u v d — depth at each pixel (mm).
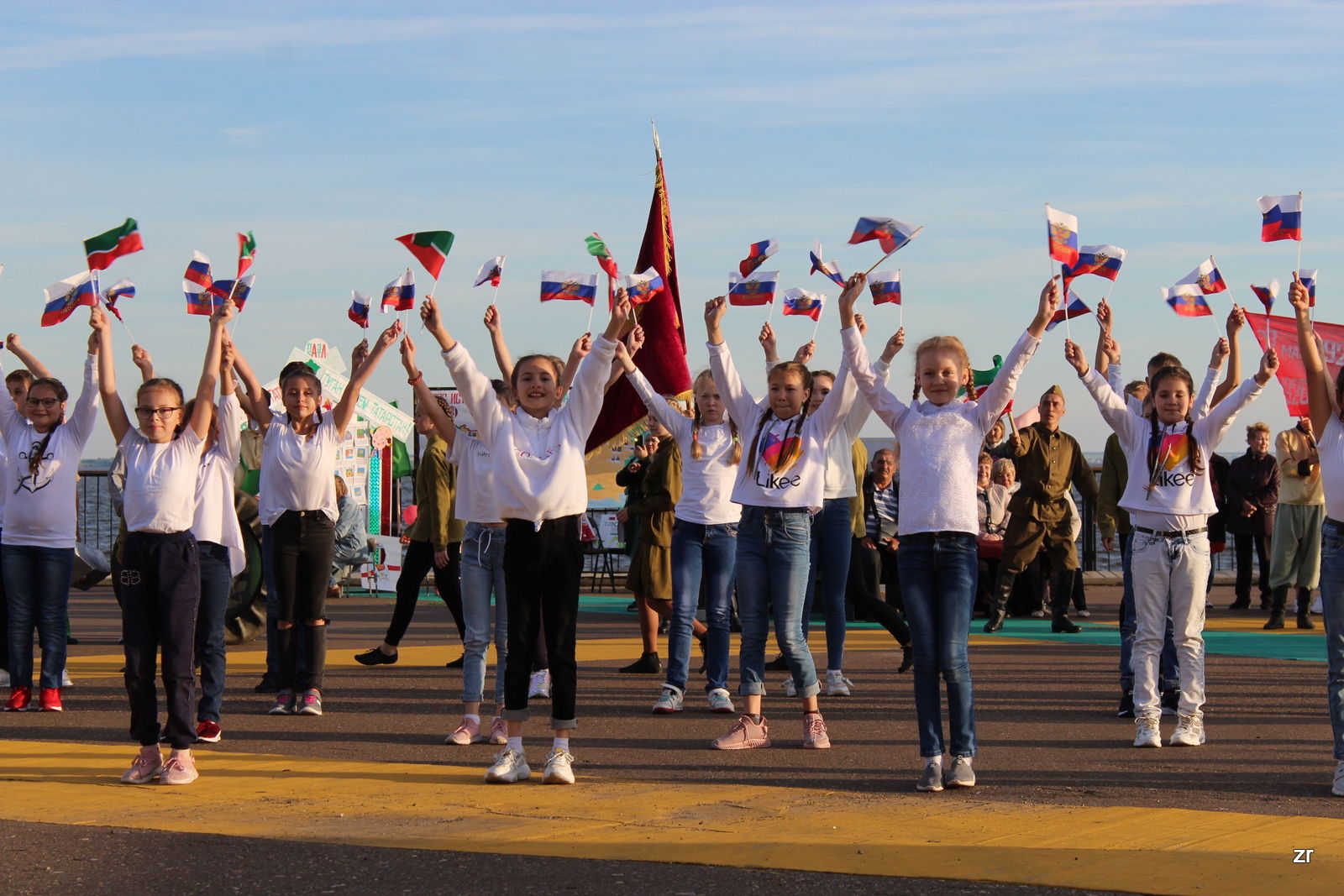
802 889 3998
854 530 9359
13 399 8312
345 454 16797
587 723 7398
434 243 5789
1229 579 18703
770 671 9766
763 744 6641
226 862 4305
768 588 6680
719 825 4801
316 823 4852
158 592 5660
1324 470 5688
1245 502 14938
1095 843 4520
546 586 5637
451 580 9797
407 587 9961
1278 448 13172
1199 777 5863
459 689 8719
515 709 5680
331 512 7734
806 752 6523
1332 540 5621
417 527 9836
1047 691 8625
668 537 9297
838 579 8406
